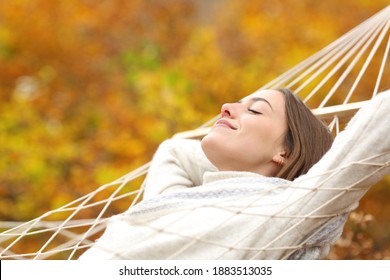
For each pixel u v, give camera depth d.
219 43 9.99
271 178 3.04
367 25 4.43
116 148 8.32
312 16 9.73
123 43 10.99
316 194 2.77
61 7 10.41
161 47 11.05
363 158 2.74
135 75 10.22
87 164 8.46
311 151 3.21
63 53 10.34
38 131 9.02
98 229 3.70
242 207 2.86
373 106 2.77
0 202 8.18
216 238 2.82
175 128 8.30
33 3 10.30
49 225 3.55
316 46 9.38
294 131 3.19
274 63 9.23
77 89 10.22
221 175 3.12
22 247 7.55
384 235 7.61
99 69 10.59
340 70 8.81
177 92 8.90
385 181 8.00
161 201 3.04
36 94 9.87
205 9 12.41
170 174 3.61
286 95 3.27
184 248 2.76
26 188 8.34
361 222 4.92
